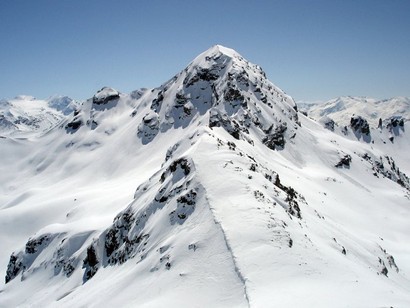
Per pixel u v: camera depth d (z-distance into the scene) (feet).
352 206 369.71
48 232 288.51
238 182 149.79
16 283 257.55
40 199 542.16
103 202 364.99
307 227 150.71
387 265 193.47
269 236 113.09
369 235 284.82
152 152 603.67
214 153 179.32
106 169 629.10
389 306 78.38
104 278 170.40
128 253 168.45
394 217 363.35
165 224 152.05
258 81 603.67
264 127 506.89
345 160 519.19
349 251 162.81
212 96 598.34
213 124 336.70
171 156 285.64
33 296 221.25
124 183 488.85
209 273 104.12
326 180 415.23
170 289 106.11
